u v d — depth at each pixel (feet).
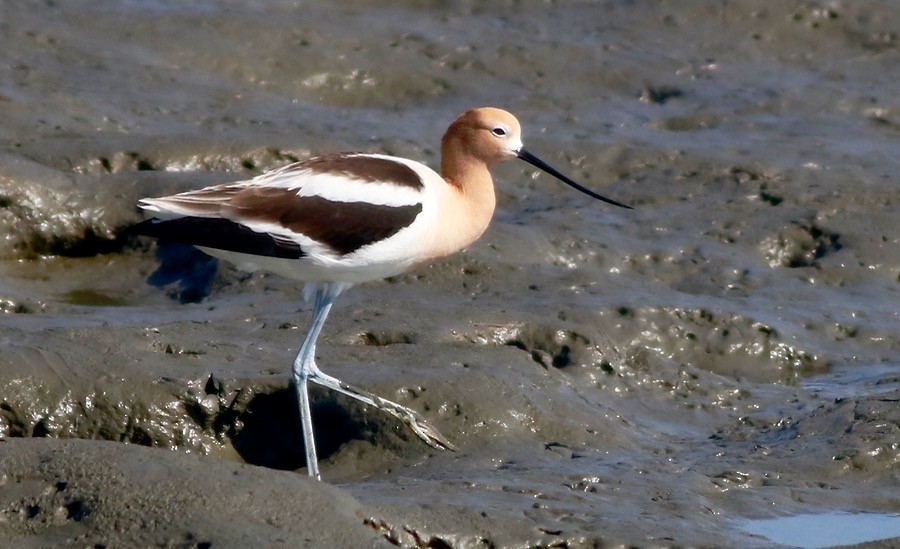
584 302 43.96
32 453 26.43
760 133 61.57
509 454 34.50
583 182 57.11
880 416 36.63
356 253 35.17
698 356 43.39
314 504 25.55
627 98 65.36
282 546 24.25
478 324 41.39
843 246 50.70
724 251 50.08
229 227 34.09
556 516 29.50
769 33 71.00
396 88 64.34
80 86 57.98
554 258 48.47
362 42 66.23
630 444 36.24
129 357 36.06
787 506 31.83
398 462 34.55
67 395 34.37
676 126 62.59
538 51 67.82
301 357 34.94
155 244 48.70
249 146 54.24
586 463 33.91
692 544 28.45
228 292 45.32
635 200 54.70
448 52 66.80
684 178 56.54
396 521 27.14
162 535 24.43
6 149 51.42
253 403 35.81
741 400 40.40
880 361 43.88
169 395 35.01
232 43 63.98
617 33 70.49
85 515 24.94
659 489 32.14
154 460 26.12
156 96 58.59
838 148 59.57
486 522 27.99
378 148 56.75
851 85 67.10
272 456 35.76
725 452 35.86
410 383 36.29
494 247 47.80
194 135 54.39
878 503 32.30
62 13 63.98
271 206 34.53
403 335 40.42
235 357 37.68
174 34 63.77
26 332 38.01
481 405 36.04
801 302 46.88
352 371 36.86
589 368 40.70
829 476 33.88
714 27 71.31
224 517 24.82
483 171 37.96
